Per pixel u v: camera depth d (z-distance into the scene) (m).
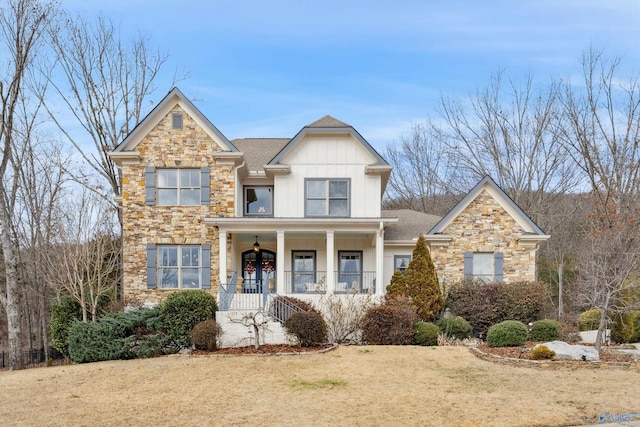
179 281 23.38
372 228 22.80
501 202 24.11
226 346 19.78
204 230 23.45
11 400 13.00
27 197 29.88
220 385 13.95
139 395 13.16
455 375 14.81
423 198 45.25
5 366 25.08
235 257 24.86
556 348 16.66
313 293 23.23
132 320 19.61
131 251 23.30
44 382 15.02
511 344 18.31
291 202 24.70
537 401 12.01
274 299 20.56
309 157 24.92
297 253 25.52
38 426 10.74
